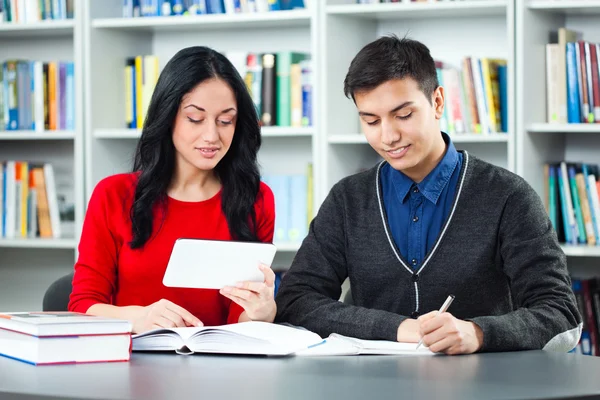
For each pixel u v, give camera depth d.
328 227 2.25
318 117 3.48
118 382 1.45
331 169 3.50
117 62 3.87
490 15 3.58
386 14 3.54
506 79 3.37
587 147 3.57
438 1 3.37
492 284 2.11
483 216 2.10
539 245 2.02
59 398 1.34
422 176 2.14
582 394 1.36
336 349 1.77
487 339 1.78
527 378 1.49
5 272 4.32
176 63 2.14
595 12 3.42
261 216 2.35
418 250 2.14
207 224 2.28
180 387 1.41
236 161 2.28
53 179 3.94
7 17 3.91
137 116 3.82
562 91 3.32
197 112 2.12
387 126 1.97
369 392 1.37
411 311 2.13
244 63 3.61
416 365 1.62
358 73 1.96
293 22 3.64
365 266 2.18
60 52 4.18
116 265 2.26
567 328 1.90
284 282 2.19
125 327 1.69
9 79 3.88
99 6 3.79
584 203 3.30
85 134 3.76
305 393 1.36
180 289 2.23
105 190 2.26
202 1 3.69
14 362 1.67
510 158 3.25
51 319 1.70
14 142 4.26
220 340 1.76
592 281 3.37
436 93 2.07
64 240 3.77
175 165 2.27
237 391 1.37
